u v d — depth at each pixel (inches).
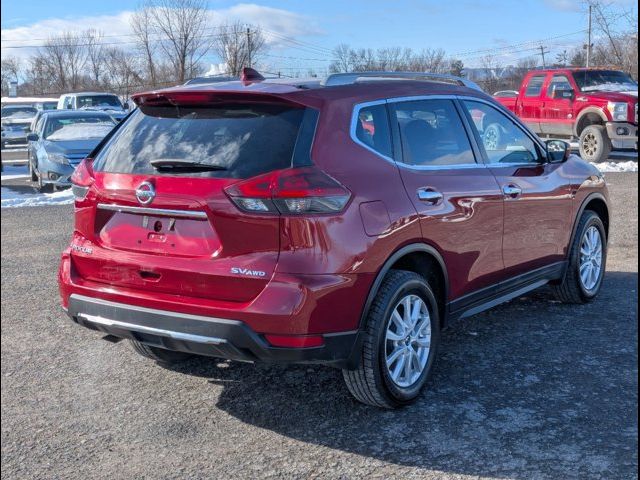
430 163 176.4
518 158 212.7
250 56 1706.4
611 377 178.5
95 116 676.1
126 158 163.5
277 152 147.9
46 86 2500.0
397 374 161.5
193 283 149.9
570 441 147.0
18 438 156.6
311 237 143.9
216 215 146.3
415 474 136.7
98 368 196.1
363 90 167.5
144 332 154.8
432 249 170.2
